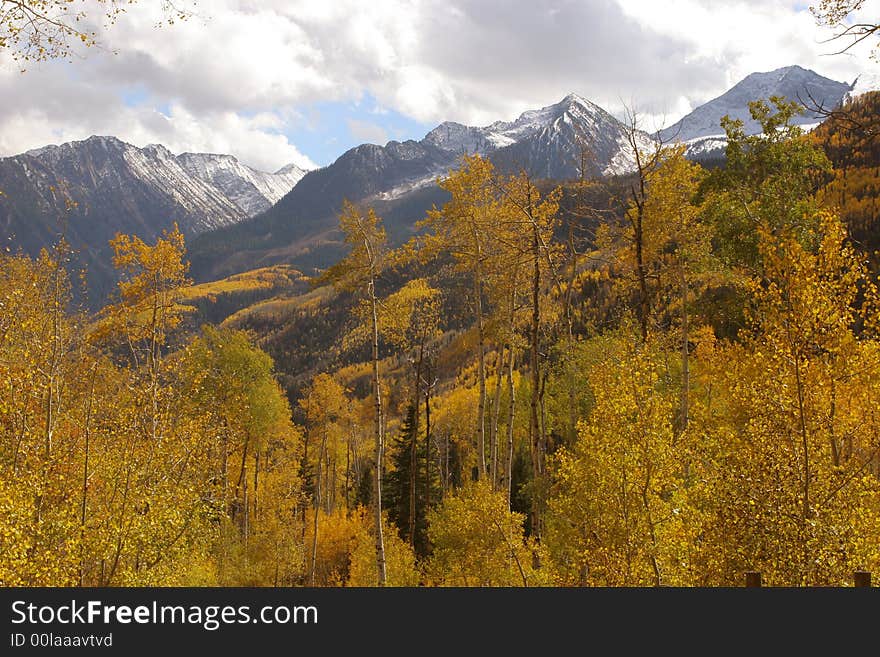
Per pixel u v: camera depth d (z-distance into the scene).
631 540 15.76
